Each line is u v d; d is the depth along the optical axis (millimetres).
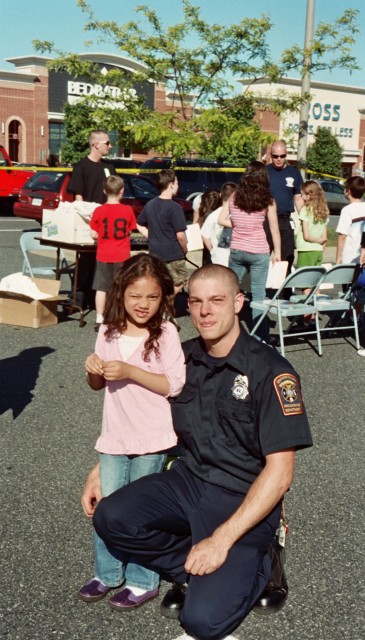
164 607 3223
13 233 17156
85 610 3258
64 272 9289
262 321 7703
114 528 3029
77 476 4578
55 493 4344
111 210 7793
